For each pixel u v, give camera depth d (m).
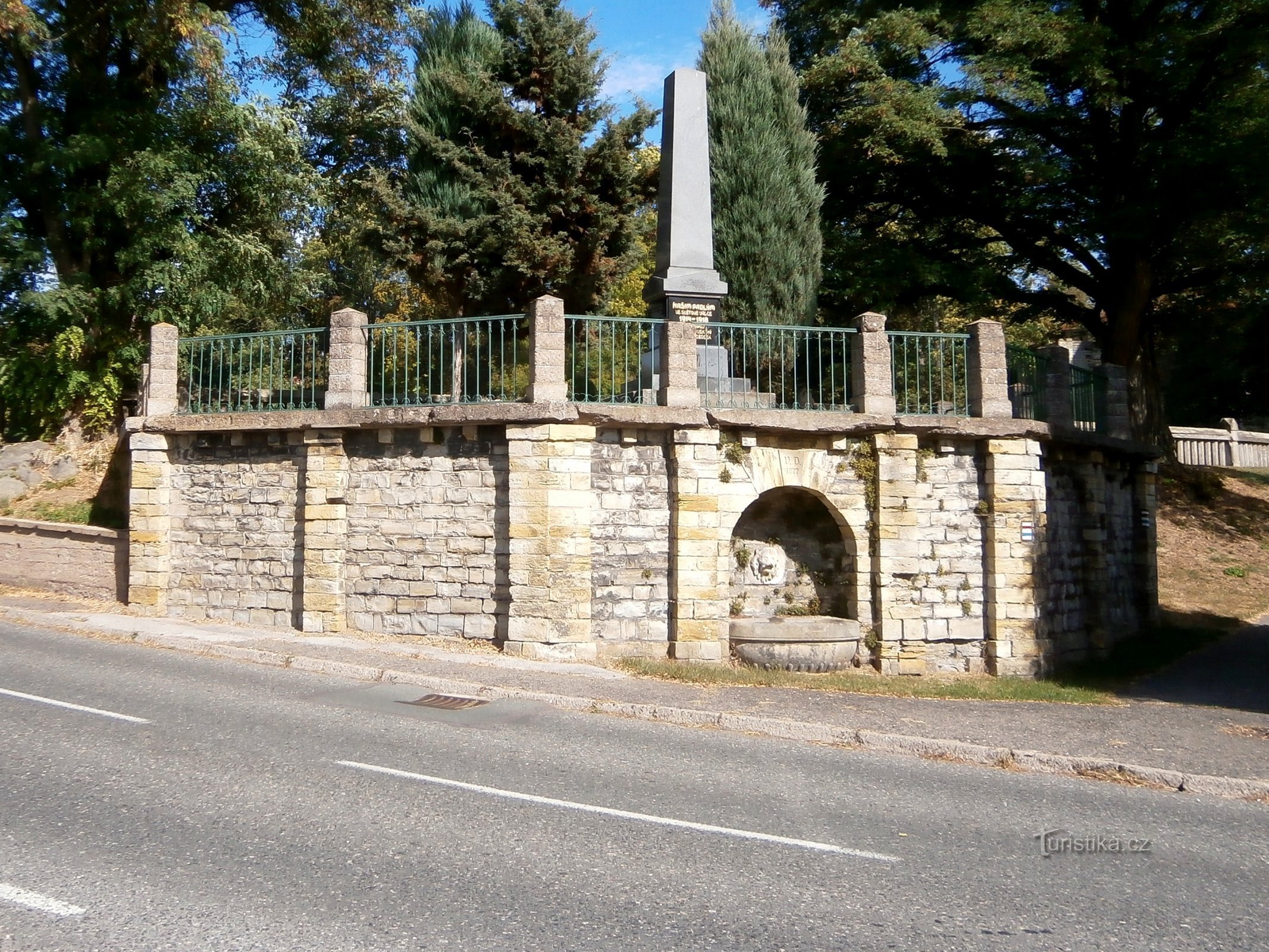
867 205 25.20
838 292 22.08
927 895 5.48
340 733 8.59
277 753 7.84
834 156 22.09
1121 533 17.86
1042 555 14.01
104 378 19.03
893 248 22.59
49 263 19.69
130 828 5.99
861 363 13.70
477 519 12.87
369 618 13.27
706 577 12.84
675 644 12.76
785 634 12.88
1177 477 27.38
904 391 14.08
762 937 4.80
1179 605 20.95
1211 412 39.44
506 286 19.36
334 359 13.59
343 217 27.33
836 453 13.51
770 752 8.91
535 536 12.36
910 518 13.52
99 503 17.73
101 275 19.75
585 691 10.74
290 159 21.45
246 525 14.09
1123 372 18.00
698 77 15.24
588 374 14.27
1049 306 25.94
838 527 13.91
